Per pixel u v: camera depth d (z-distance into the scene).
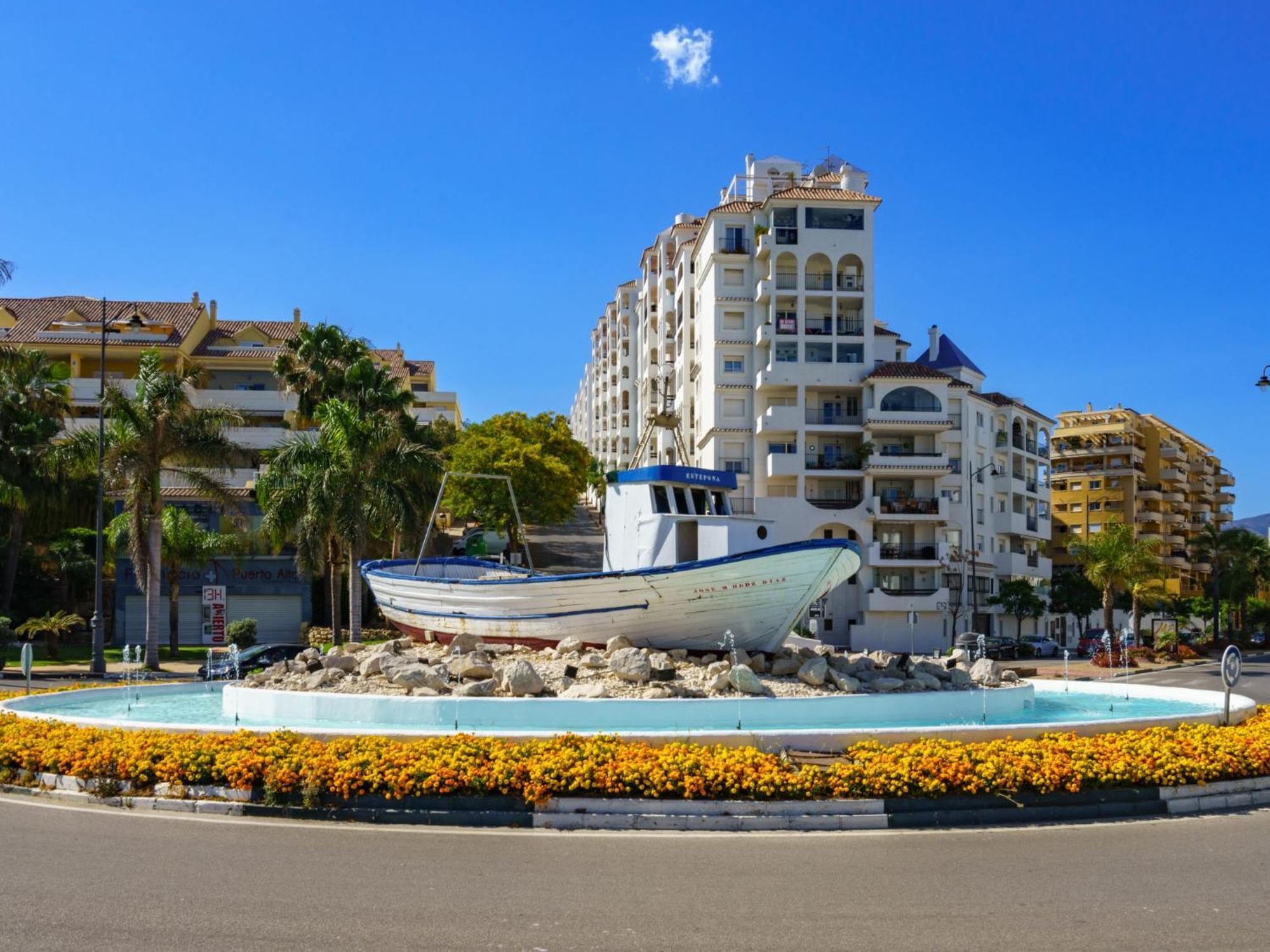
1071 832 11.93
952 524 67.75
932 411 63.75
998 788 12.59
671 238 84.00
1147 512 108.44
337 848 10.98
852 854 10.81
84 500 54.31
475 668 19.00
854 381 64.31
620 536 23.62
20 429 49.41
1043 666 53.88
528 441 72.19
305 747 13.61
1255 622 105.12
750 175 79.06
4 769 14.72
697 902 8.95
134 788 13.40
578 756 12.83
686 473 22.94
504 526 67.94
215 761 13.46
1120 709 21.66
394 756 12.90
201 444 39.00
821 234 65.12
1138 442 111.12
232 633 47.47
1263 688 40.59
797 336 64.25
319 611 54.16
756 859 10.57
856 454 64.00
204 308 74.69
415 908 8.72
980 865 10.33
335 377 49.50
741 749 13.37
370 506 39.66
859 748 13.62
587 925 8.27
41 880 9.52
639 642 20.80
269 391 68.81
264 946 7.66
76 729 15.68
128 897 8.96
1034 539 78.00
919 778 12.56
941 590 62.44
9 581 48.38
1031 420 78.69
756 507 62.34
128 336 66.06
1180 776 13.31
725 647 20.72
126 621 52.28
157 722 17.48
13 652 45.72
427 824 12.22
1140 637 69.06
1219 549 89.12
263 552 52.78
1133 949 7.75
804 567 20.02
